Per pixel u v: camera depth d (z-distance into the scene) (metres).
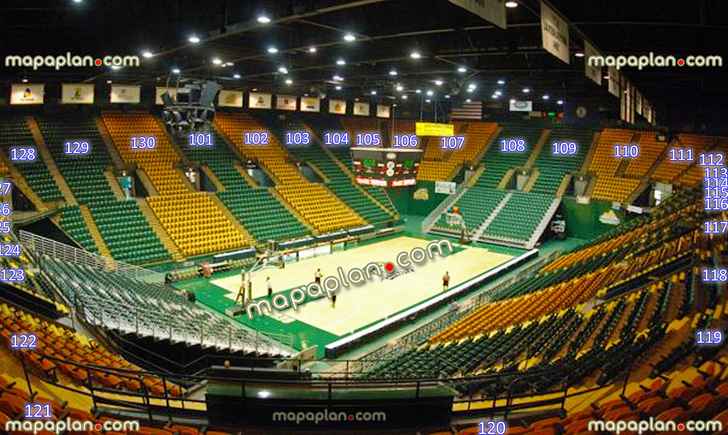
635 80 23.30
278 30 19.28
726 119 33.72
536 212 42.00
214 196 36.41
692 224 24.64
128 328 16.06
